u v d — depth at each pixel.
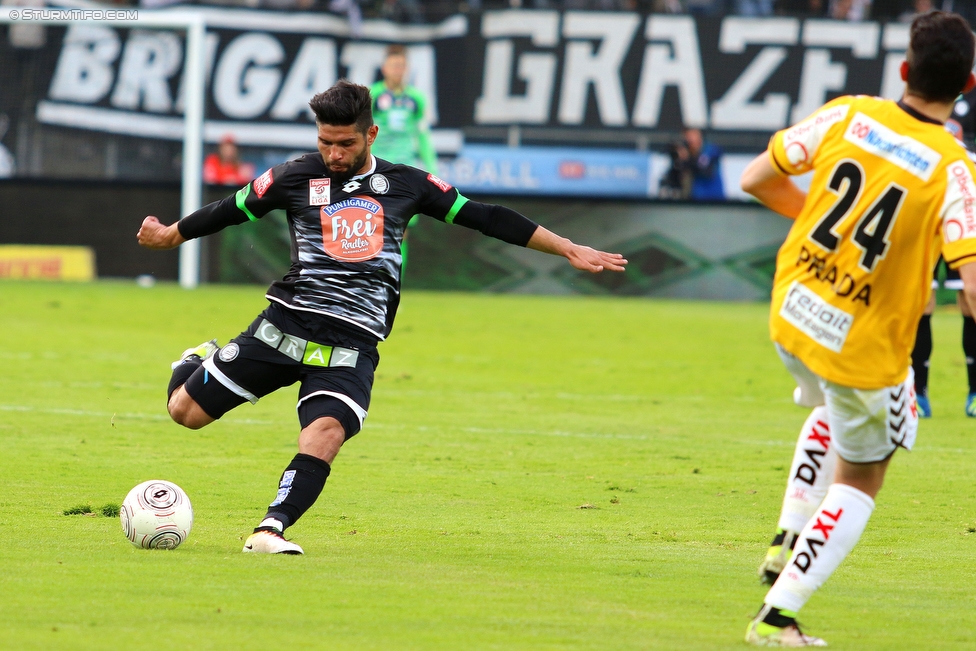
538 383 41.06
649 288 77.06
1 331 50.69
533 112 81.00
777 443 30.38
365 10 82.06
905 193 13.09
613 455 28.19
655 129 80.50
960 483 25.47
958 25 13.21
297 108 82.50
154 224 19.17
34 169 81.94
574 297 76.50
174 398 19.17
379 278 18.64
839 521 13.40
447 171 81.62
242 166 82.75
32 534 18.27
